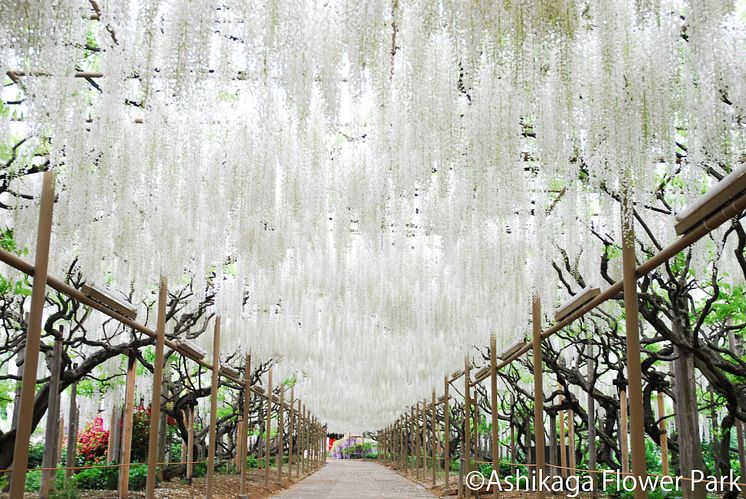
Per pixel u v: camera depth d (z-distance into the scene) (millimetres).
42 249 4473
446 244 7352
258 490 13945
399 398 23484
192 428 12258
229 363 15117
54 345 7348
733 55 3859
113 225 7168
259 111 4629
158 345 7312
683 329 5965
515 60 3416
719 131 4117
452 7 3467
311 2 4340
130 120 6039
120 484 8086
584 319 8828
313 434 31156
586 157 4859
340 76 4324
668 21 3990
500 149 4816
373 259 10578
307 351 14516
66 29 3496
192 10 3781
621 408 8344
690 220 3711
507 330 9812
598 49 4184
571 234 6832
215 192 6801
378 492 15570
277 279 10695
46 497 7035
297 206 7047
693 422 5922
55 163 4559
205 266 8891
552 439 10375
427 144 4797
